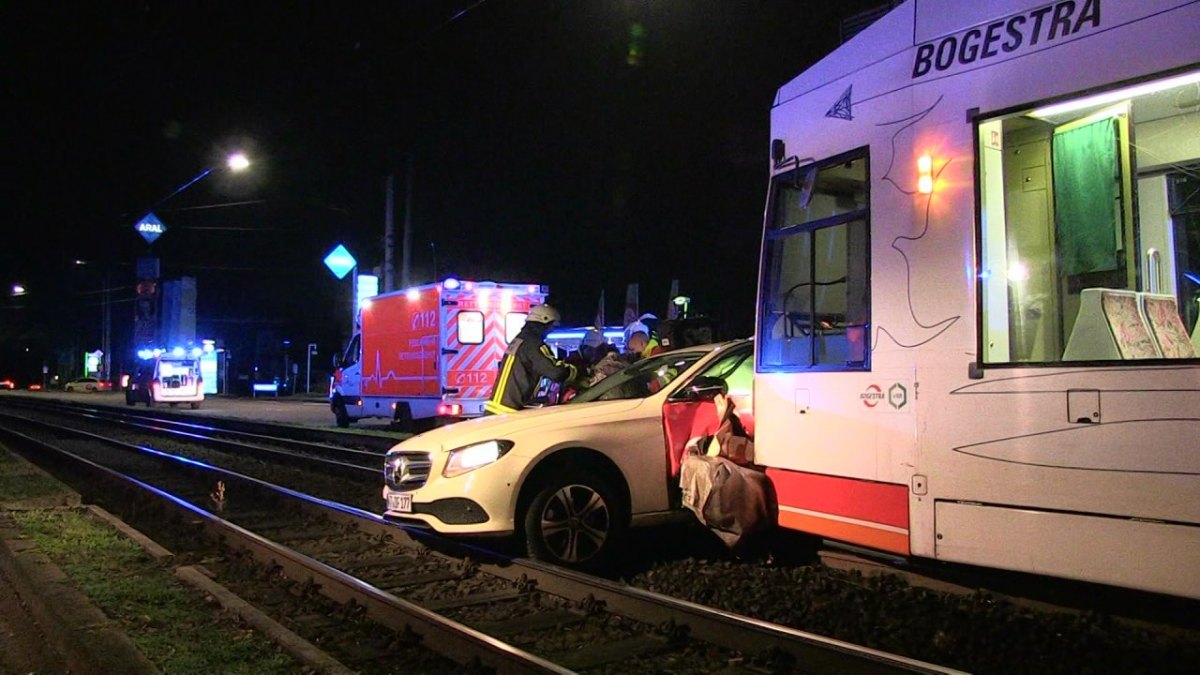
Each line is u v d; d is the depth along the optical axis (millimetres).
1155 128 4613
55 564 7055
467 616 5820
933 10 5414
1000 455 4879
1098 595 5480
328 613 6043
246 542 7895
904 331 5402
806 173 6262
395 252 28359
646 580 6539
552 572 6219
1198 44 4227
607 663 4934
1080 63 4660
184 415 31828
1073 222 4828
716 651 5008
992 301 5016
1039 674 4477
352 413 21156
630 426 6949
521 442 6613
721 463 6355
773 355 6477
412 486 6992
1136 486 4355
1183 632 4984
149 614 5715
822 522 5883
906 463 5328
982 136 5102
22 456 16688
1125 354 4512
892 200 5551
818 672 4594
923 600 5676
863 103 5820
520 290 17797
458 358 17172
